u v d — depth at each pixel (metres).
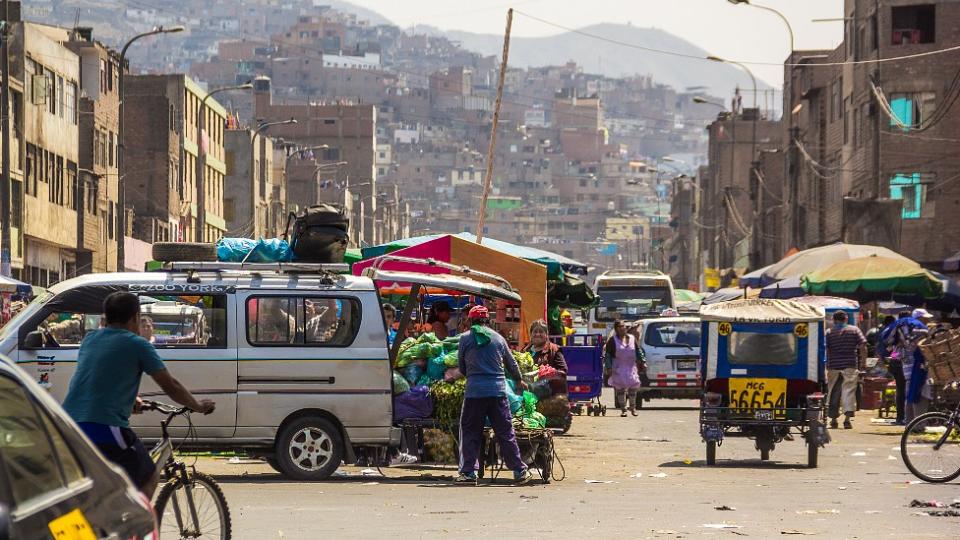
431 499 20.72
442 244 34.19
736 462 27.98
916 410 36.59
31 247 85.75
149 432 23.34
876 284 42.72
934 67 84.56
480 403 22.97
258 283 23.75
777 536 16.36
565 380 33.47
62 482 7.16
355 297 24.03
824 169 102.75
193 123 128.88
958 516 18.55
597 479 24.34
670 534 16.53
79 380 13.18
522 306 34.53
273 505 19.73
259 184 153.12
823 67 110.69
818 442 26.67
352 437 23.80
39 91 84.31
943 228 83.75
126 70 119.44
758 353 26.94
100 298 23.17
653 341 50.41
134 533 7.64
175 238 122.44
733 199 166.75
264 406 23.53
